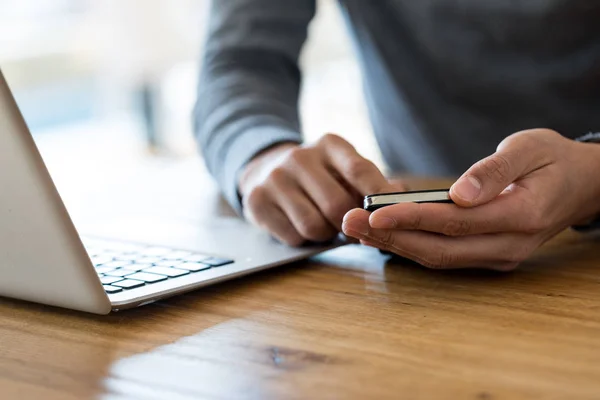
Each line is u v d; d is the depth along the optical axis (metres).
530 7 1.11
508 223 0.62
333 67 2.80
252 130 0.92
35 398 0.45
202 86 1.10
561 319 0.54
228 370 0.48
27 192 0.53
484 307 0.57
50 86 2.94
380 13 1.26
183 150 3.04
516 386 0.43
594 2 1.07
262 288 0.65
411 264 0.71
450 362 0.47
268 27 1.16
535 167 0.64
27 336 0.56
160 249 0.76
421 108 1.28
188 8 2.62
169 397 0.44
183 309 0.60
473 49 1.19
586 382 0.43
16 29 2.79
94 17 2.68
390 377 0.45
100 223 0.92
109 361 0.50
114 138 3.09
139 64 2.68
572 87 1.14
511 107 1.21
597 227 0.76
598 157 0.69
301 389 0.44
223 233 0.83
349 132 2.82
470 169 0.61
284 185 0.75
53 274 0.57
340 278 0.67
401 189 0.72
